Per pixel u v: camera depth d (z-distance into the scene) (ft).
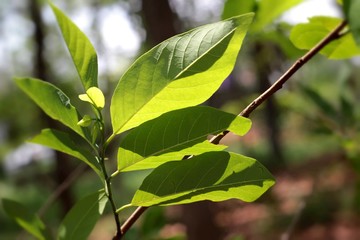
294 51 2.42
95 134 1.37
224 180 1.34
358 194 3.61
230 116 1.29
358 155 3.40
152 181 1.36
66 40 1.35
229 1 2.11
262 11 2.15
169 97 1.27
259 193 1.34
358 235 12.64
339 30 1.55
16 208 1.85
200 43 1.23
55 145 1.43
